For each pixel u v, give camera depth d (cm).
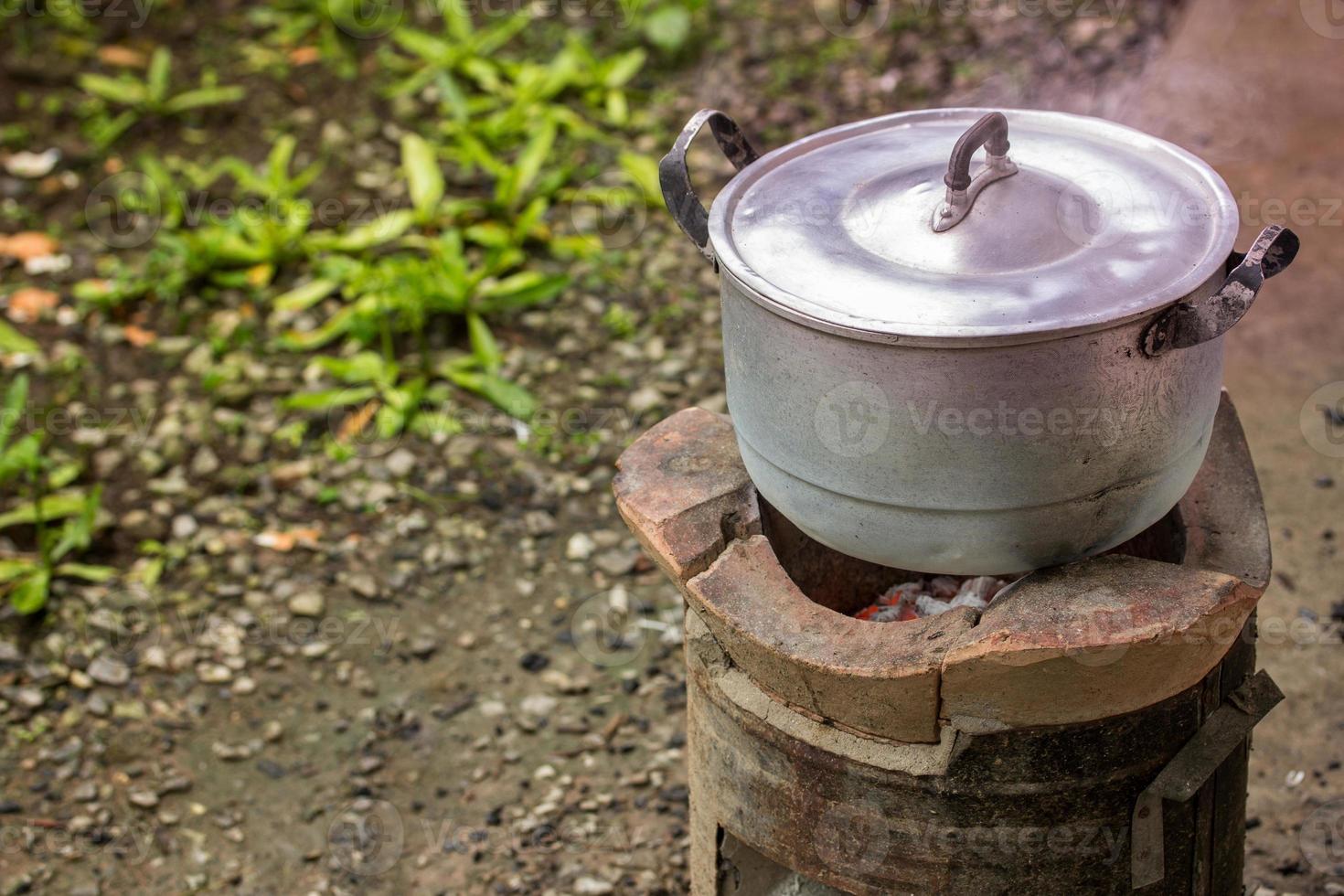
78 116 504
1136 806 178
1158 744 175
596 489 358
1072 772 174
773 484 176
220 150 490
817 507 171
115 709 307
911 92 486
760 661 179
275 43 539
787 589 181
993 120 161
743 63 507
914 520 164
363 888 267
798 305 155
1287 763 280
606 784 287
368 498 357
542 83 488
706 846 210
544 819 279
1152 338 153
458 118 476
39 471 359
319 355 403
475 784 288
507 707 305
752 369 169
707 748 199
